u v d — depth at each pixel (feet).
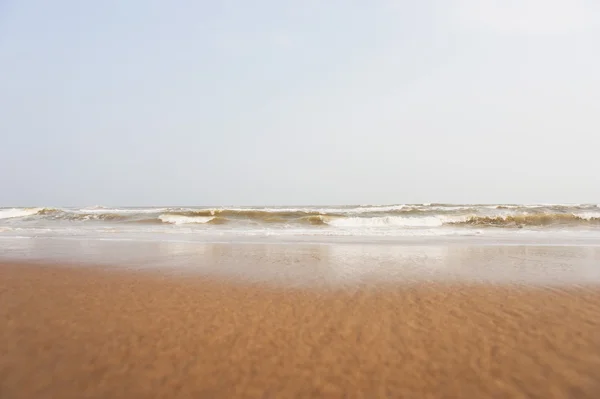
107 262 35.09
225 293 24.58
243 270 31.45
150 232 67.15
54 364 14.96
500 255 38.83
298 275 29.53
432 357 15.48
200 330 18.43
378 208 111.96
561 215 82.79
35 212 114.62
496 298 22.93
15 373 14.24
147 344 16.81
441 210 99.71
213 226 78.95
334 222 82.74
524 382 13.51
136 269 31.89
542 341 16.65
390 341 17.02
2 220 96.99
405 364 14.97
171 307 21.80
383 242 51.16
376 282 27.09
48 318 19.88
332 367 14.83
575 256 38.04
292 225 79.92
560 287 25.13
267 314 20.62
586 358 15.03
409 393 13.04
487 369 14.44
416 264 33.83
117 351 16.12
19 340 17.10
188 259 36.83
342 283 26.91
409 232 65.87
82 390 13.21
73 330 18.29
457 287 25.53
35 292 24.68
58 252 41.39
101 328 18.60
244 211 97.35
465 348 16.19
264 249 43.75
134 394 13.02
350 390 13.28
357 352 16.03
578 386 13.15
